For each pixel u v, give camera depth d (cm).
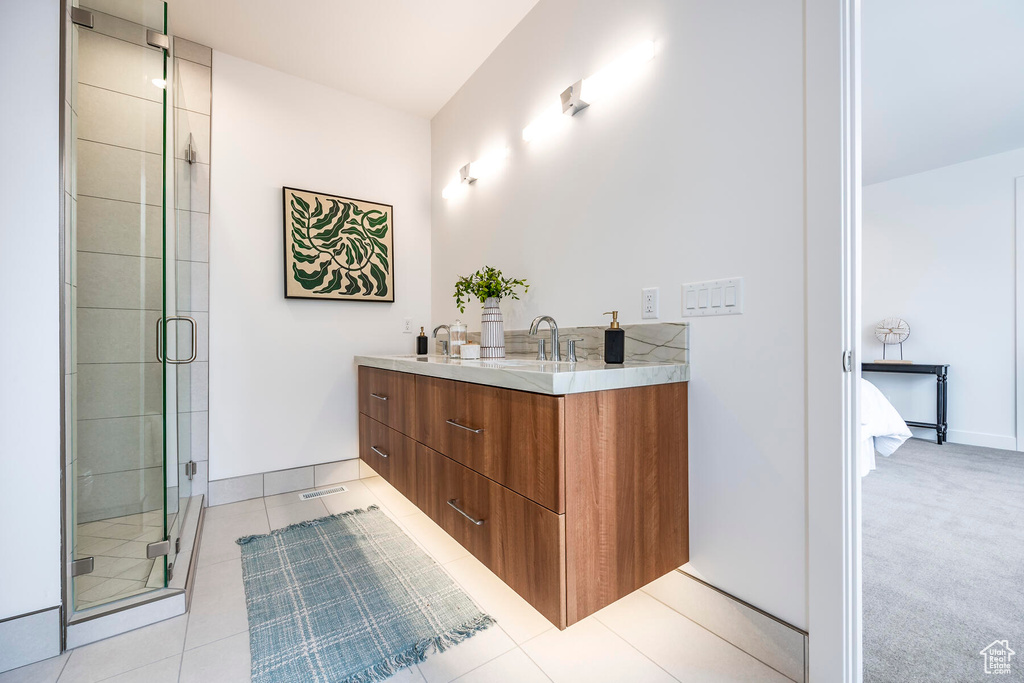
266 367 258
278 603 151
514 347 228
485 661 123
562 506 108
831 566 108
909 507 235
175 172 188
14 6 127
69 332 133
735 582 131
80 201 138
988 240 366
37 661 124
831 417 108
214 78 243
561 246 196
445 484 160
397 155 306
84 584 137
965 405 377
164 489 148
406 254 308
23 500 125
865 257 436
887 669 118
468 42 238
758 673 119
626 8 164
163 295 152
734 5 129
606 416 119
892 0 193
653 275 155
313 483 272
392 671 119
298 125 269
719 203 134
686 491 143
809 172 112
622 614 146
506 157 234
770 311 121
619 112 167
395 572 171
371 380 245
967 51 228
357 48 242
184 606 145
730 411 132
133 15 147
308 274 268
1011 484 271
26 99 128
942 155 363
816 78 110
